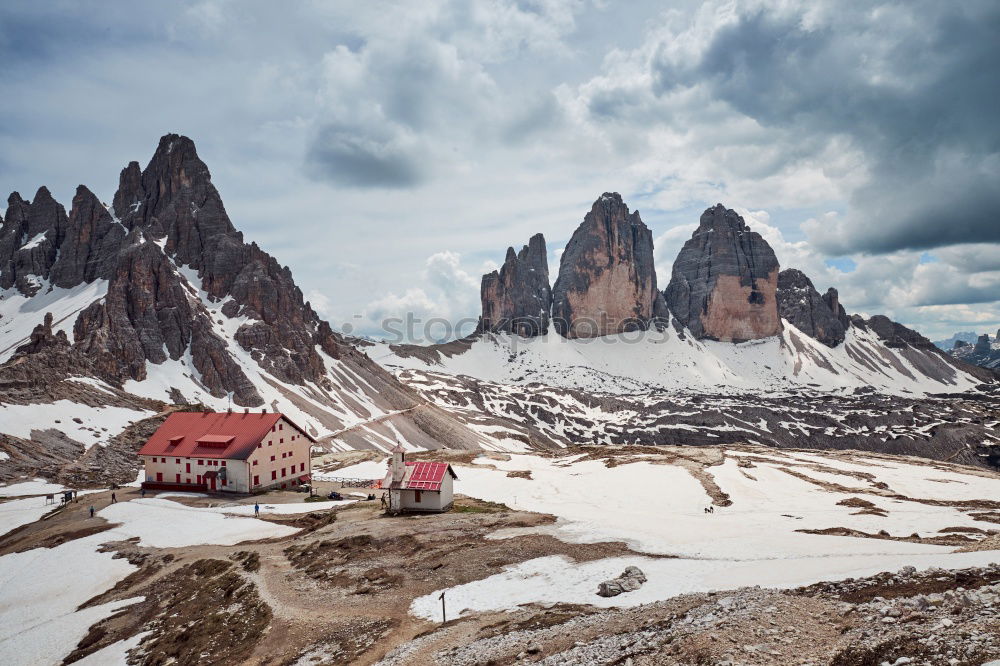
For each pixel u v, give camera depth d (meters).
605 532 56.16
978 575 26.33
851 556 40.75
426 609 39.59
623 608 32.91
